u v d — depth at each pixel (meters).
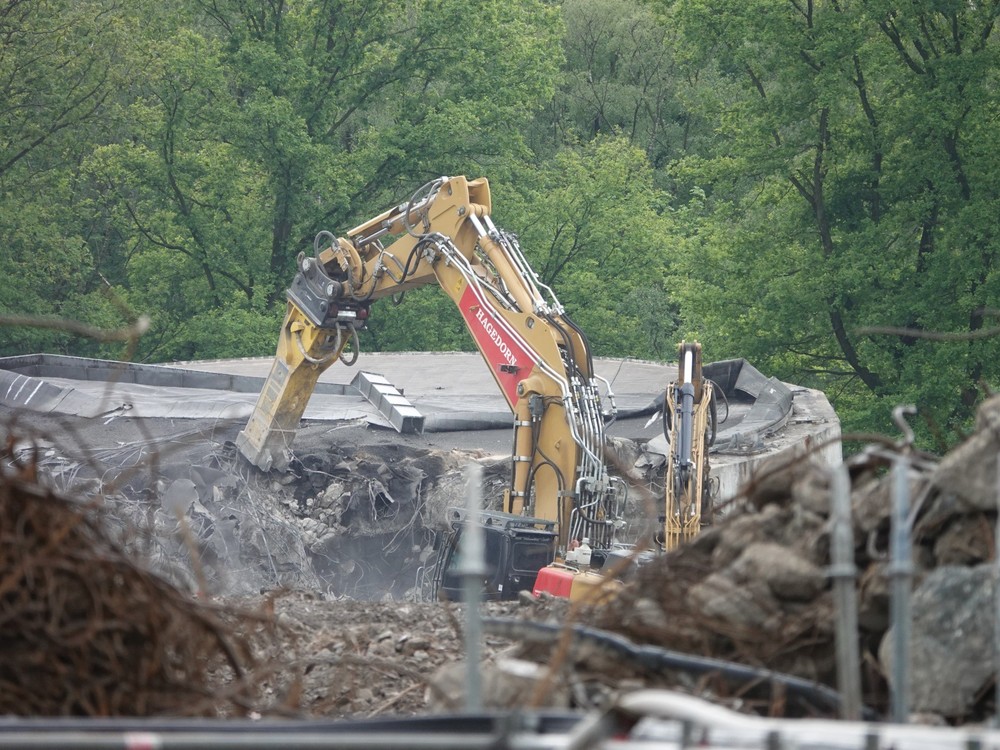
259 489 64.50
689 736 10.55
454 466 70.25
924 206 108.38
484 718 11.72
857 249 109.00
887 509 16.27
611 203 156.88
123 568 14.27
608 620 16.39
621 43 196.12
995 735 10.42
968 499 15.54
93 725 11.46
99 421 75.56
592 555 43.72
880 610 15.78
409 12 164.38
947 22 112.00
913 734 10.43
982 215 103.44
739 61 113.62
